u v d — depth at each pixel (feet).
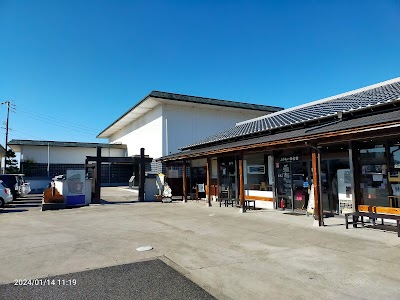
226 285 13.73
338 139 24.85
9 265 16.96
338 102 39.68
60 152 101.86
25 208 48.62
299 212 35.32
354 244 20.11
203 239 23.00
